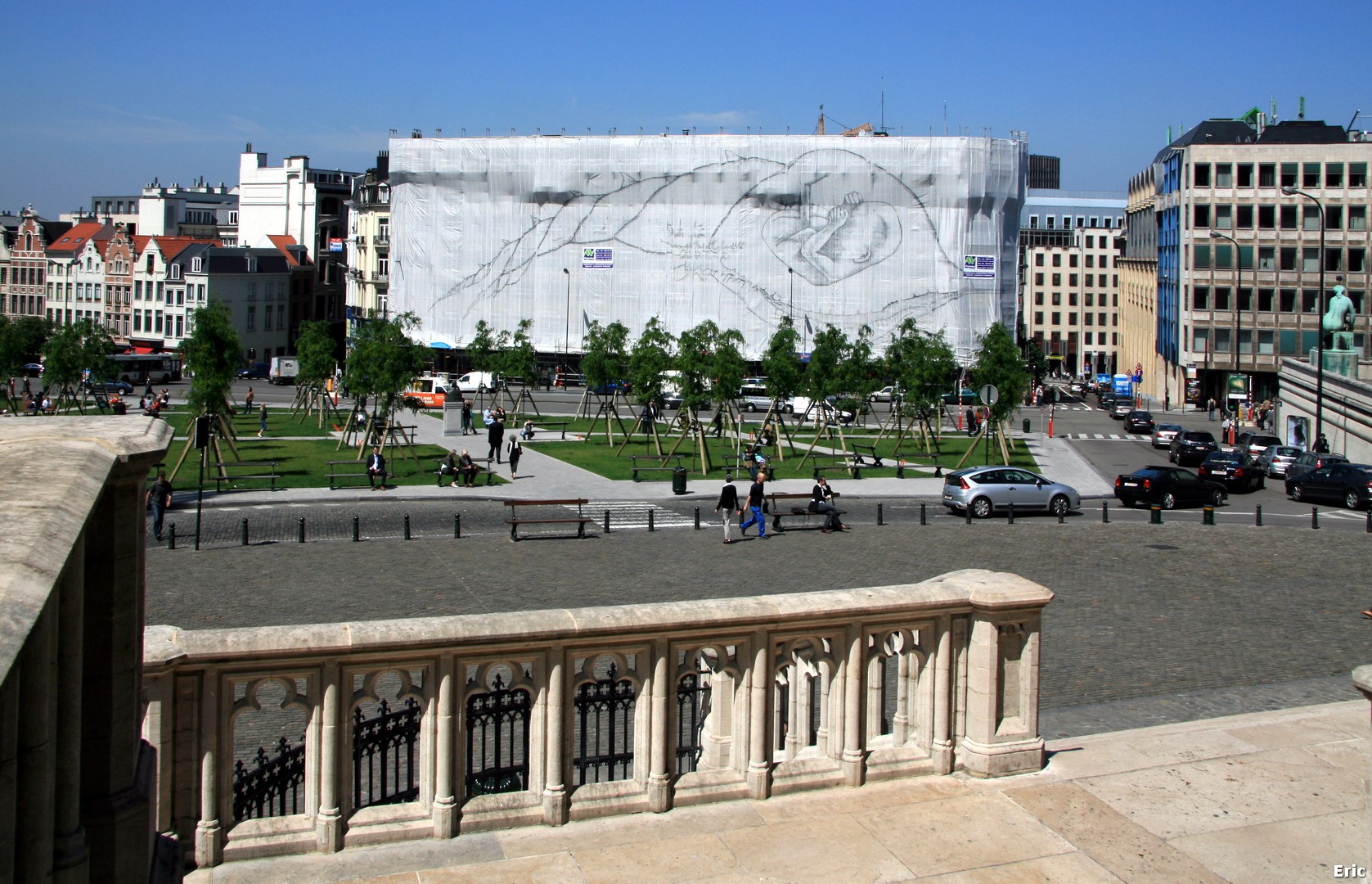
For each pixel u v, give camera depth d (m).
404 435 51.66
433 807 7.98
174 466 48.44
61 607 4.92
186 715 7.41
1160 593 25.00
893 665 17.45
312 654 7.57
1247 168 99.50
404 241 120.19
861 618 9.14
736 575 26.94
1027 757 9.67
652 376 56.12
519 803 8.20
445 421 64.06
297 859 7.62
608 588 25.23
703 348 52.78
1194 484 42.94
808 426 78.94
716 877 7.68
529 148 117.31
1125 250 144.88
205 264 128.38
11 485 4.92
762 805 8.77
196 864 7.45
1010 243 115.12
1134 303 135.38
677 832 8.27
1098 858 8.20
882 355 110.12
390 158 119.62
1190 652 19.28
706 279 115.81
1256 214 99.56
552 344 118.25
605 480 46.44
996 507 38.47
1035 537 33.75
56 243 140.62
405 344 50.72
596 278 117.50
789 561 29.11
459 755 8.03
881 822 8.61
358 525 32.34
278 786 8.76
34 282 139.75
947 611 9.50
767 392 55.75
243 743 13.93
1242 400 97.12
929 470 53.19
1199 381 106.19
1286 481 46.72
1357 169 97.81
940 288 112.88
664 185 115.81
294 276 140.12
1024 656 9.73
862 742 9.24
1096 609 23.09
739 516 36.97
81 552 5.02
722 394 50.75
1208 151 99.88
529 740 8.92
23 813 4.35
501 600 23.73
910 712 9.62
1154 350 121.19
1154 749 10.40
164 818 7.31
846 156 113.00
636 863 7.81
